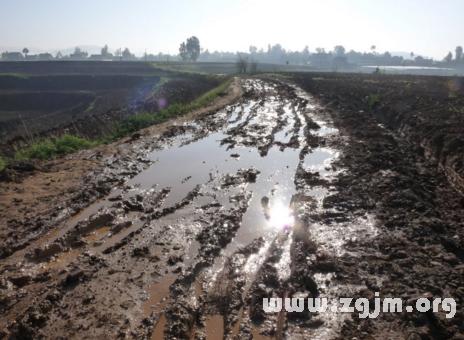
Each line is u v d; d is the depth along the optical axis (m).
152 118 21.80
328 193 10.05
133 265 7.00
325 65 155.75
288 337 5.26
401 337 5.09
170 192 10.64
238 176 11.69
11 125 43.00
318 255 7.03
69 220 8.90
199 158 13.94
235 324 5.53
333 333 5.29
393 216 8.45
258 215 9.08
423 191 9.97
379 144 14.12
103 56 182.25
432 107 21.12
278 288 6.29
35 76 73.56
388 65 171.25
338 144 14.94
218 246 7.58
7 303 6.08
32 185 10.97
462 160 11.86
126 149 15.10
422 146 14.64
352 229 8.07
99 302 6.01
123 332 5.36
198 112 23.80
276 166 12.82
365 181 10.61
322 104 25.73
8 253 7.50
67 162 13.32
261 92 34.62
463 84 38.16
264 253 7.39
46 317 5.71
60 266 7.09
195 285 6.45
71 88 70.44
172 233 8.20
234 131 18.22
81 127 26.80
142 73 82.38
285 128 18.89
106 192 10.55
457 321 5.30
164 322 5.55
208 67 94.75
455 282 6.13
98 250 7.60
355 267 6.70
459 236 7.73
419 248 7.18
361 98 27.00
